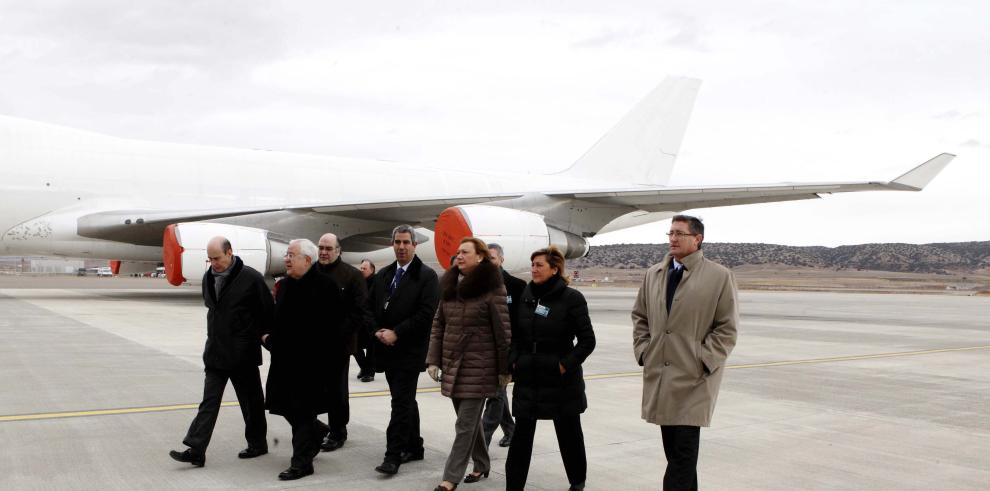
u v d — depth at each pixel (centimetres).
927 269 13325
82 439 587
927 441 643
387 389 854
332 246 629
